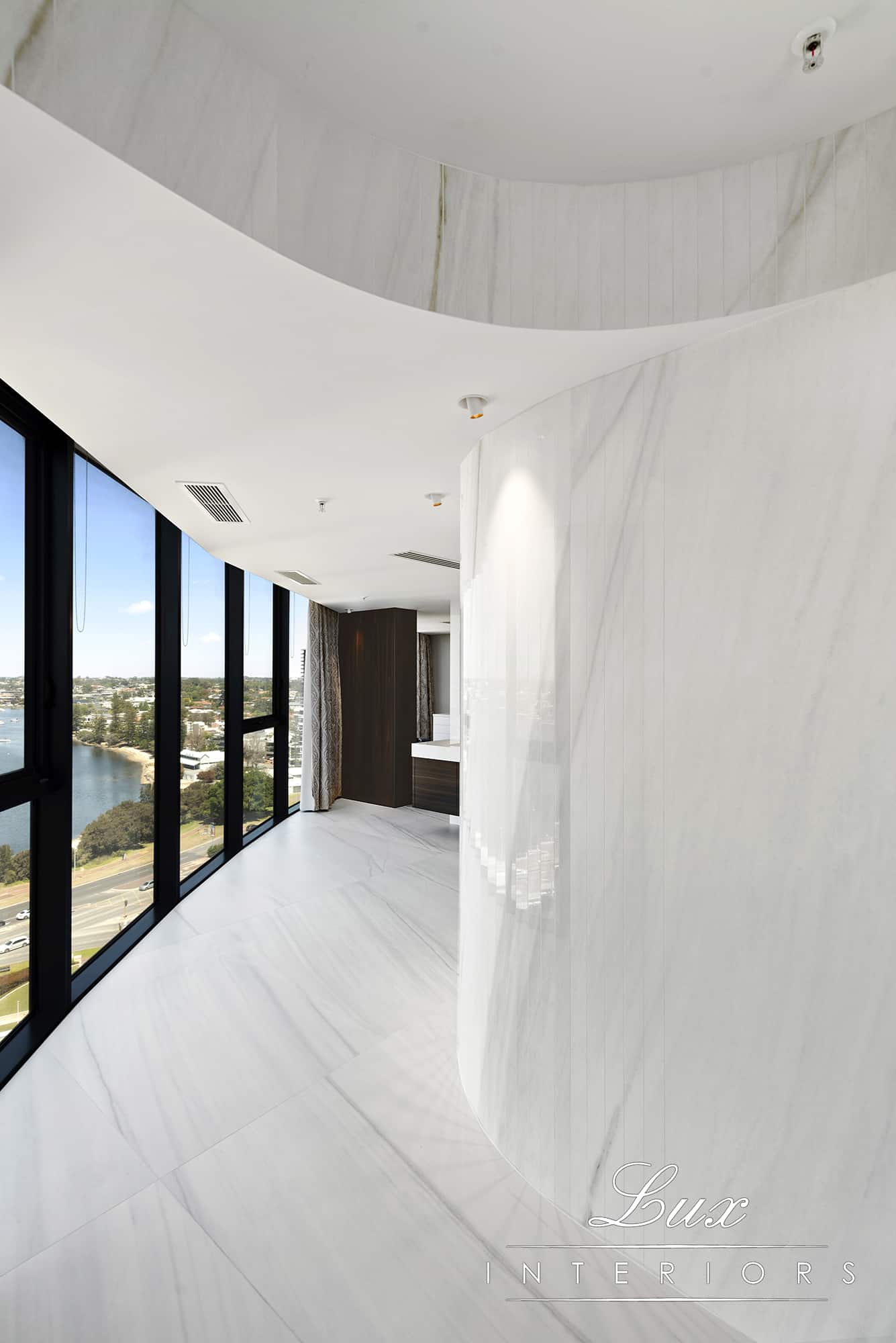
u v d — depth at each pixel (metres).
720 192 1.55
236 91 1.21
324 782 7.23
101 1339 1.51
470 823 2.38
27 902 2.74
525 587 2.05
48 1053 2.62
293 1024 2.84
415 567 4.86
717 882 1.61
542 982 1.97
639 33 1.21
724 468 1.60
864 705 1.42
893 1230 1.39
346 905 4.29
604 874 1.81
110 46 1.03
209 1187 1.96
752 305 1.51
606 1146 1.80
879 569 1.40
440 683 10.55
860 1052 1.42
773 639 1.53
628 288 1.58
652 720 1.72
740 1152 1.57
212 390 1.90
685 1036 1.66
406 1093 2.40
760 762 1.55
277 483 2.82
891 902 1.39
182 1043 2.70
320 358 1.71
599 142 1.47
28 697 2.69
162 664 4.02
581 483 1.88
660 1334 1.55
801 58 1.26
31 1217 1.85
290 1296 1.63
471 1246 1.78
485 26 1.20
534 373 1.80
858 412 1.42
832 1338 1.45
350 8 1.16
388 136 1.45
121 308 1.47
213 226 1.19
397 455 2.46
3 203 1.13
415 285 1.47
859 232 1.42
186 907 4.22
